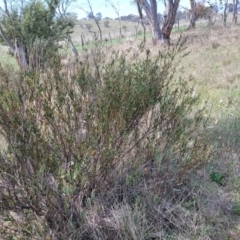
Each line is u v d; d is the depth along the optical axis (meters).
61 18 15.08
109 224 2.02
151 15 15.65
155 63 2.62
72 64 2.36
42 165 1.85
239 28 17.70
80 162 1.93
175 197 2.41
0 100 1.90
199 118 2.73
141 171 2.28
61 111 1.99
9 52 13.55
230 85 5.68
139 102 2.19
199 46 11.28
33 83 2.01
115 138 2.05
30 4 13.91
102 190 2.11
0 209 1.84
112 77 2.25
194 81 5.87
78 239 1.93
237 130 3.56
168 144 2.35
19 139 1.86
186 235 2.10
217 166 2.86
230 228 2.25
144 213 2.13
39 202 1.90
